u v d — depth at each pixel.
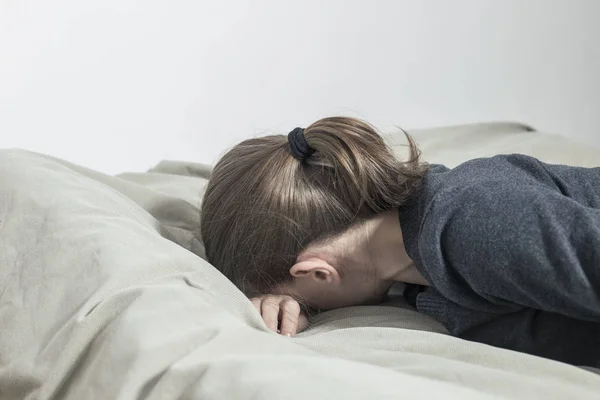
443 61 1.64
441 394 0.57
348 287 0.88
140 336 0.66
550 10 1.67
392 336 0.75
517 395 0.62
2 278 0.80
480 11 1.63
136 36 1.44
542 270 0.67
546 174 0.84
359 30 1.57
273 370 0.60
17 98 1.39
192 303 0.70
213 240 0.88
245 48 1.51
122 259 0.75
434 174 0.84
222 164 0.91
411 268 0.85
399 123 1.64
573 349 0.77
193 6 1.46
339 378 0.58
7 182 0.92
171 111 1.48
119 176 1.25
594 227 0.67
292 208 0.83
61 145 1.43
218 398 0.59
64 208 0.84
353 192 0.83
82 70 1.42
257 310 0.79
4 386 0.72
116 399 0.63
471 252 0.71
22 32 1.38
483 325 0.78
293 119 1.57
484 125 1.44
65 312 0.72
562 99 1.73
